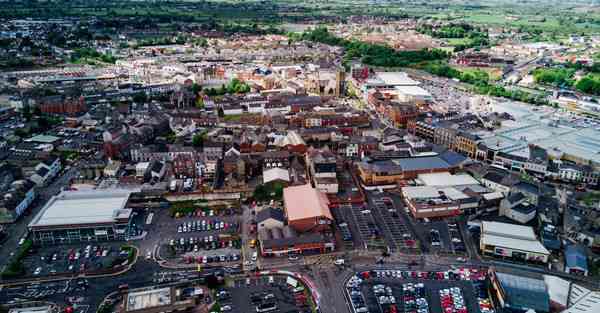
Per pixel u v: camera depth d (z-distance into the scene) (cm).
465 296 19975
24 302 19325
